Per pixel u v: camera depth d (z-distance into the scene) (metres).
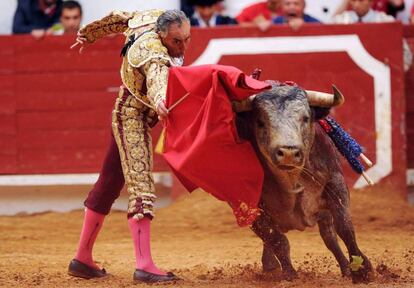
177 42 10.09
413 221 17.47
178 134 9.64
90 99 19.77
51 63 19.77
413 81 19.58
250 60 19.17
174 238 16.39
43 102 19.80
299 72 19.22
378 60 19.20
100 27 10.85
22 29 20.36
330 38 19.20
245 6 20.69
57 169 19.84
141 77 10.24
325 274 11.31
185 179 10.08
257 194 9.87
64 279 11.18
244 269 11.82
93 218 10.95
